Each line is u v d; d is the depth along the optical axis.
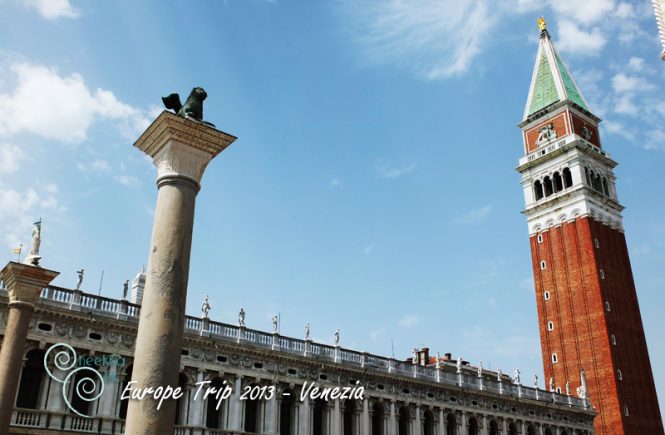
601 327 100.06
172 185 16.53
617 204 115.19
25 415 41.12
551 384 89.69
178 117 16.69
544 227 114.00
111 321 46.44
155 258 15.69
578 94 123.00
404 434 64.50
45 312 43.69
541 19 131.62
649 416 99.31
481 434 71.75
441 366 78.50
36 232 26.81
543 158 116.38
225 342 52.25
